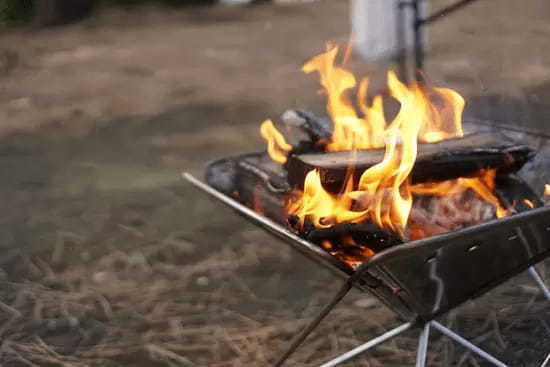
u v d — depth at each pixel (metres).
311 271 3.65
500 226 1.92
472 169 2.39
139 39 10.80
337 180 2.28
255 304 3.36
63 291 3.55
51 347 3.07
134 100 7.47
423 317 2.21
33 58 9.84
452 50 8.05
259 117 6.46
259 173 2.72
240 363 2.89
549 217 2.00
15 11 12.37
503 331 3.01
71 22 12.34
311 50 9.12
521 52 7.71
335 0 13.23
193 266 3.75
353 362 2.85
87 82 8.41
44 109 7.36
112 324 3.24
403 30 6.00
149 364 2.93
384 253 1.83
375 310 3.24
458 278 2.10
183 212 4.46
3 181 5.25
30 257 3.93
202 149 5.67
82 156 5.76
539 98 5.75
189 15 12.66
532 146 2.78
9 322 3.28
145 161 5.50
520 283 3.38
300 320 3.18
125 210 4.53
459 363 2.80
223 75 8.23
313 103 6.69
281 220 2.49
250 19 11.99
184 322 3.23
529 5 9.76
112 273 3.71
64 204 4.71
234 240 4.03
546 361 2.65
